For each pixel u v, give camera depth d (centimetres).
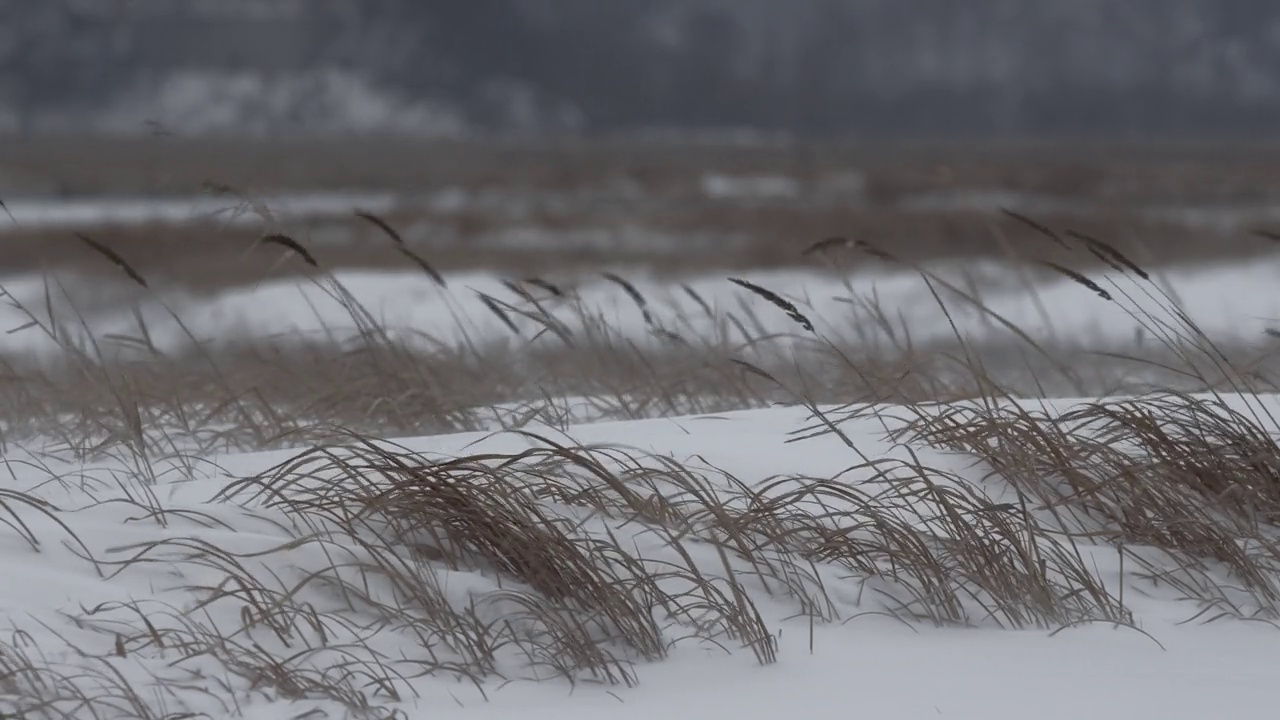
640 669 1131
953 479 1359
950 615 1260
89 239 1483
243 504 1314
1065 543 1395
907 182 14125
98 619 1081
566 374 2211
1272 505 1456
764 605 1253
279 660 1069
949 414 1527
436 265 5941
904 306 4394
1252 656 1172
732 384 1961
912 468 1333
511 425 1831
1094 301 4122
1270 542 1409
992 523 1314
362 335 1875
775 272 5738
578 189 14800
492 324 3703
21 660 1002
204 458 1612
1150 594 1329
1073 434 1541
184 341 3528
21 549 1191
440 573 1216
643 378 2042
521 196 13688
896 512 1393
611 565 1261
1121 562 1266
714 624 1205
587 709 1040
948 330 3922
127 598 1120
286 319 4116
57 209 10888
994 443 1553
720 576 1275
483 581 1206
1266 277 4638
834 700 1055
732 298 4594
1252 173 17325
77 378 2109
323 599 1163
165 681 1007
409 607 1167
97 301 4572
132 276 1519
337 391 1905
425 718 1016
